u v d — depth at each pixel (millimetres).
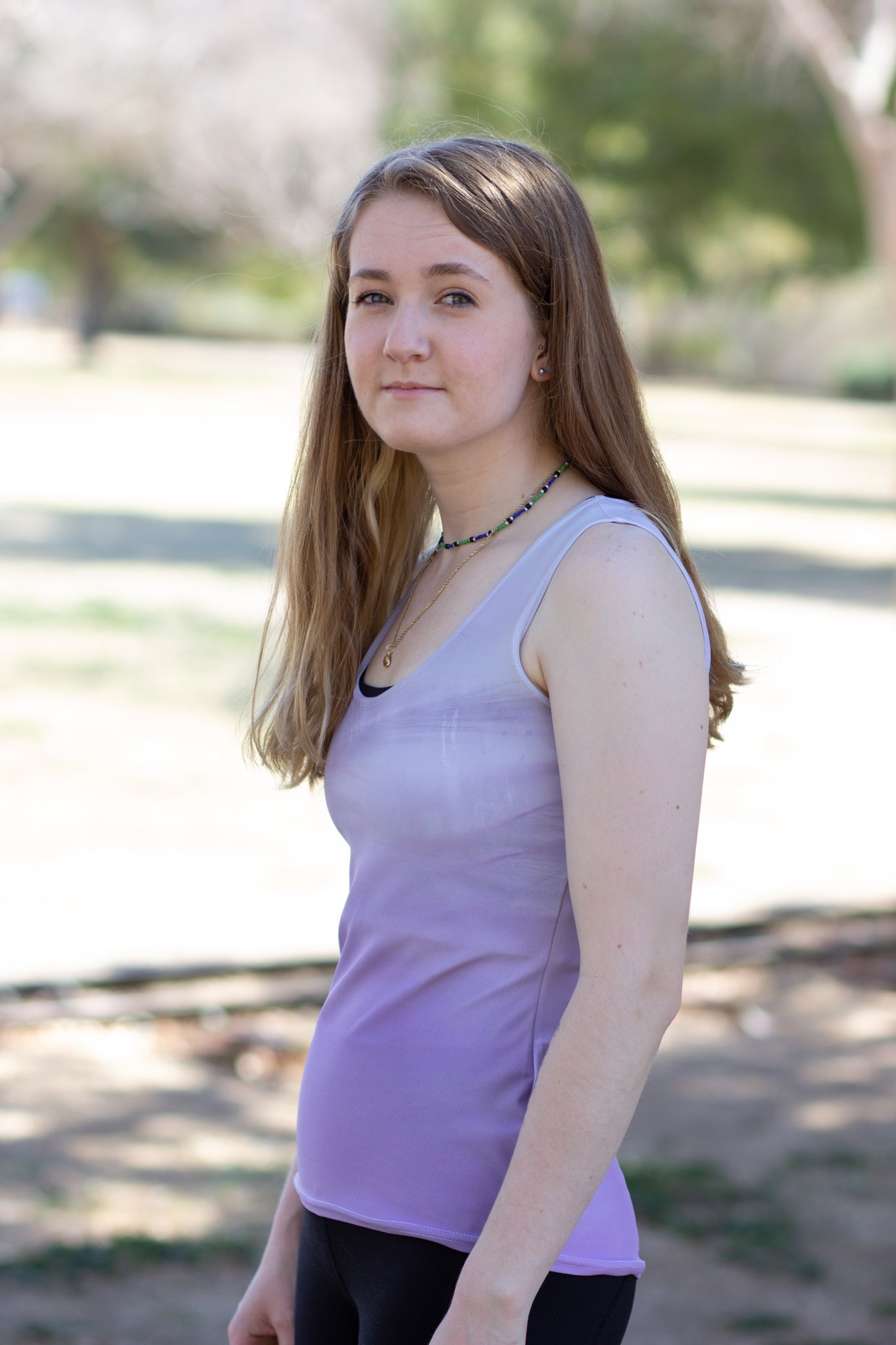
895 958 7062
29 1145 4816
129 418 37375
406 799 1872
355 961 1980
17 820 8156
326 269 2275
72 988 5926
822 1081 5766
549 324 1973
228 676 11977
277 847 7969
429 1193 1874
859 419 55344
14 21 36438
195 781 9117
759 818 9102
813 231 28109
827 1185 4844
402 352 1917
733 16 21797
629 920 1694
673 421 45812
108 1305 3912
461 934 1867
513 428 2014
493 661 1840
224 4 37688
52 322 85938
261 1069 5559
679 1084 5688
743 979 6777
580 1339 1840
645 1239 4457
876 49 14852
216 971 6152
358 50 37438
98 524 21047
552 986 1860
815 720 11773
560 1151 1674
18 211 50844
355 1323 2016
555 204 1977
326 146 38406
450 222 1911
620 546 1790
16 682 11445
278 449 32906
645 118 25000
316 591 2268
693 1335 3959
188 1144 4898
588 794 1716
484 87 26234
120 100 38281
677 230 31266
